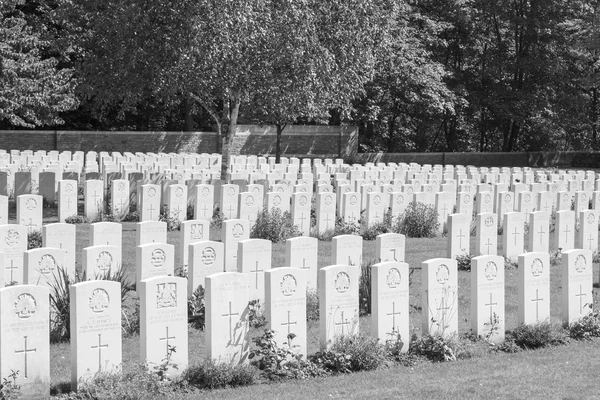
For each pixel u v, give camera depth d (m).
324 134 64.44
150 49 29.22
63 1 32.81
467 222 22.05
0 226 16.88
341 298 13.35
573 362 13.55
